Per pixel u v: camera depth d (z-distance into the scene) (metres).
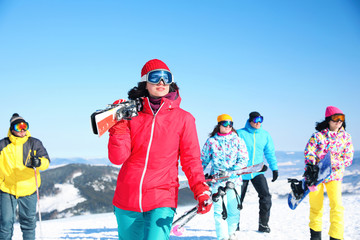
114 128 2.22
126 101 2.19
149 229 2.33
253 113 5.89
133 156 2.39
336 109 4.43
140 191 2.37
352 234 5.18
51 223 9.06
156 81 2.37
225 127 4.98
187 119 2.44
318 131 4.61
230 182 4.65
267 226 5.80
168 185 2.42
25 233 4.61
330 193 4.47
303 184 4.67
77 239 5.88
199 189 2.37
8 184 4.50
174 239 5.46
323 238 5.14
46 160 4.59
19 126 4.42
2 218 4.46
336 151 4.48
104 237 6.04
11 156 4.48
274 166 6.04
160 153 2.37
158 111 2.37
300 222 6.70
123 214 2.46
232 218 4.97
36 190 4.58
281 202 10.53
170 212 2.40
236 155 5.01
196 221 7.46
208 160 5.11
